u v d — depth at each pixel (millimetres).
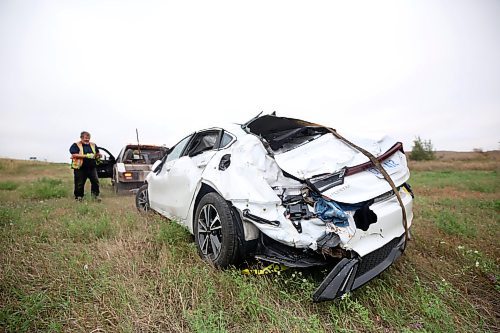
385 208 2625
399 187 2871
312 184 2512
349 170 2617
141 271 2758
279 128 3623
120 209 5609
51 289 2432
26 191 7863
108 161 9727
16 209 5246
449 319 2070
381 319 2205
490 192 8516
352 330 2018
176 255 3051
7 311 2066
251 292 2279
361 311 2059
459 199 6789
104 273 2516
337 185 2520
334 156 2775
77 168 7047
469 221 4535
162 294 2354
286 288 2482
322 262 2477
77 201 6648
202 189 3350
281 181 2930
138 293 2371
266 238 2758
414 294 2406
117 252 3174
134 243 3467
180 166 3861
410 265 2994
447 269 2963
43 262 2896
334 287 2100
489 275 2758
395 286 2586
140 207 5574
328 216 2424
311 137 3400
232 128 3506
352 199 2463
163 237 3422
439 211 5242
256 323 2078
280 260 2537
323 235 2424
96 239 3691
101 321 2045
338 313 2201
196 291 2346
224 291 2404
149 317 2084
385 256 2566
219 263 2781
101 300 2258
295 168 2670
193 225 3396
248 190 2678
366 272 2373
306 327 1979
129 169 8844
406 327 2072
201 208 3127
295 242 2404
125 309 2148
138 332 1967
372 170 2752
